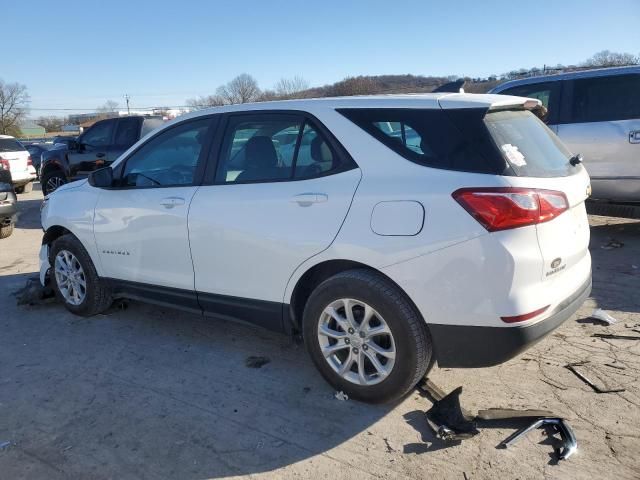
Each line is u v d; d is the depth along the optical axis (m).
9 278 6.47
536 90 7.06
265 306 3.60
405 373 3.06
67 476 2.80
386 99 3.29
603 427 2.98
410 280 2.96
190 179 4.01
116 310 5.12
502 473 2.67
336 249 3.18
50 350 4.31
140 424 3.24
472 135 2.95
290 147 3.53
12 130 80.88
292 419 3.22
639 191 6.37
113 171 4.50
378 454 2.87
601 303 4.73
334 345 3.34
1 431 3.21
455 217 2.83
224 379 3.74
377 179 3.11
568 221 3.10
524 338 2.82
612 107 6.49
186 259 3.96
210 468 2.83
